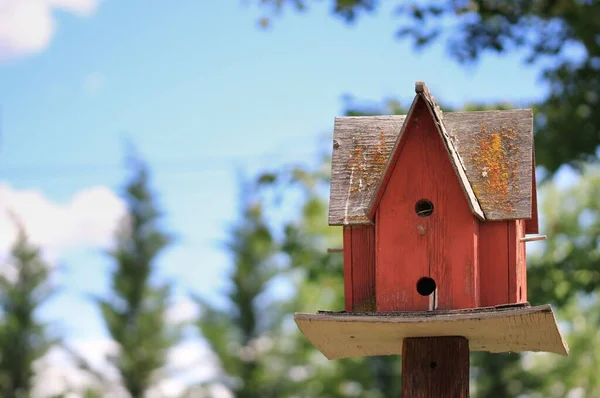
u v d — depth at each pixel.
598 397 53.38
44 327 63.12
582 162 29.73
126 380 64.31
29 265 63.25
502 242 14.30
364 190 14.86
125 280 65.44
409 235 14.23
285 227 34.09
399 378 57.56
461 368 13.94
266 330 61.94
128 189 66.50
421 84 14.20
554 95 28.78
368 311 14.55
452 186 14.24
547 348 14.71
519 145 14.73
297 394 60.88
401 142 14.27
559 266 30.61
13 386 62.41
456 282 14.02
